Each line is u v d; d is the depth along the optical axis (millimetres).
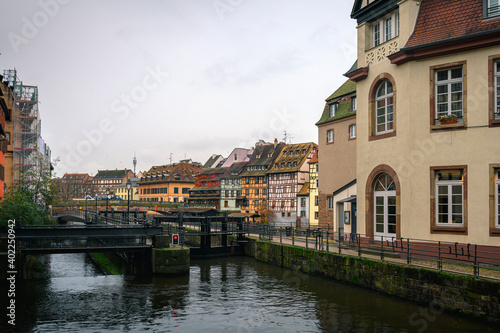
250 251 28000
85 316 13141
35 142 40938
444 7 14570
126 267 23484
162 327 12016
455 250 12094
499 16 13203
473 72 13438
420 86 14562
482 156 13125
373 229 16500
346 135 28188
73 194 105000
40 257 28797
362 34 17328
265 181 58688
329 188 29438
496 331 10227
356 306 13172
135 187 113125
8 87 36938
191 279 19312
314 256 18641
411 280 12969
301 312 13156
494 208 12828
